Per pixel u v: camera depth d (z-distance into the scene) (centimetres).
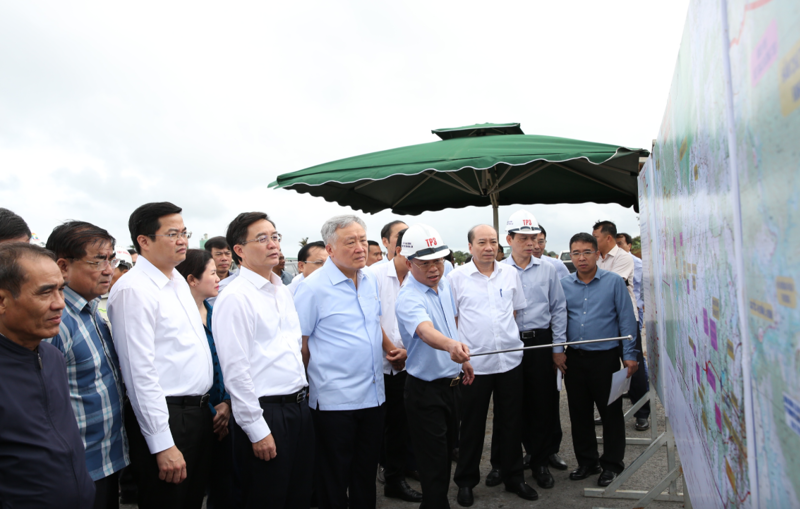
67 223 206
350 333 280
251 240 249
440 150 394
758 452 77
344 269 287
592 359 354
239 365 232
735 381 90
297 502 255
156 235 226
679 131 140
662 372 233
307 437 257
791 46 54
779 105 59
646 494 310
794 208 55
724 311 95
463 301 347
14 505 146
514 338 340
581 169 478
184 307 238
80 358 195
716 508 118
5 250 153
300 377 256
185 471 216
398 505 339
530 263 376
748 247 76
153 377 211
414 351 283
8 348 151
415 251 278
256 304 244
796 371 57
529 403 364
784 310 60
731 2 79
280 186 398
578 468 368
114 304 214
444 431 279
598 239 506
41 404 155
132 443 217
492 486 358
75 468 159
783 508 65
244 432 237
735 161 80
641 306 488
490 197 572
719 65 88
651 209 243
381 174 362
